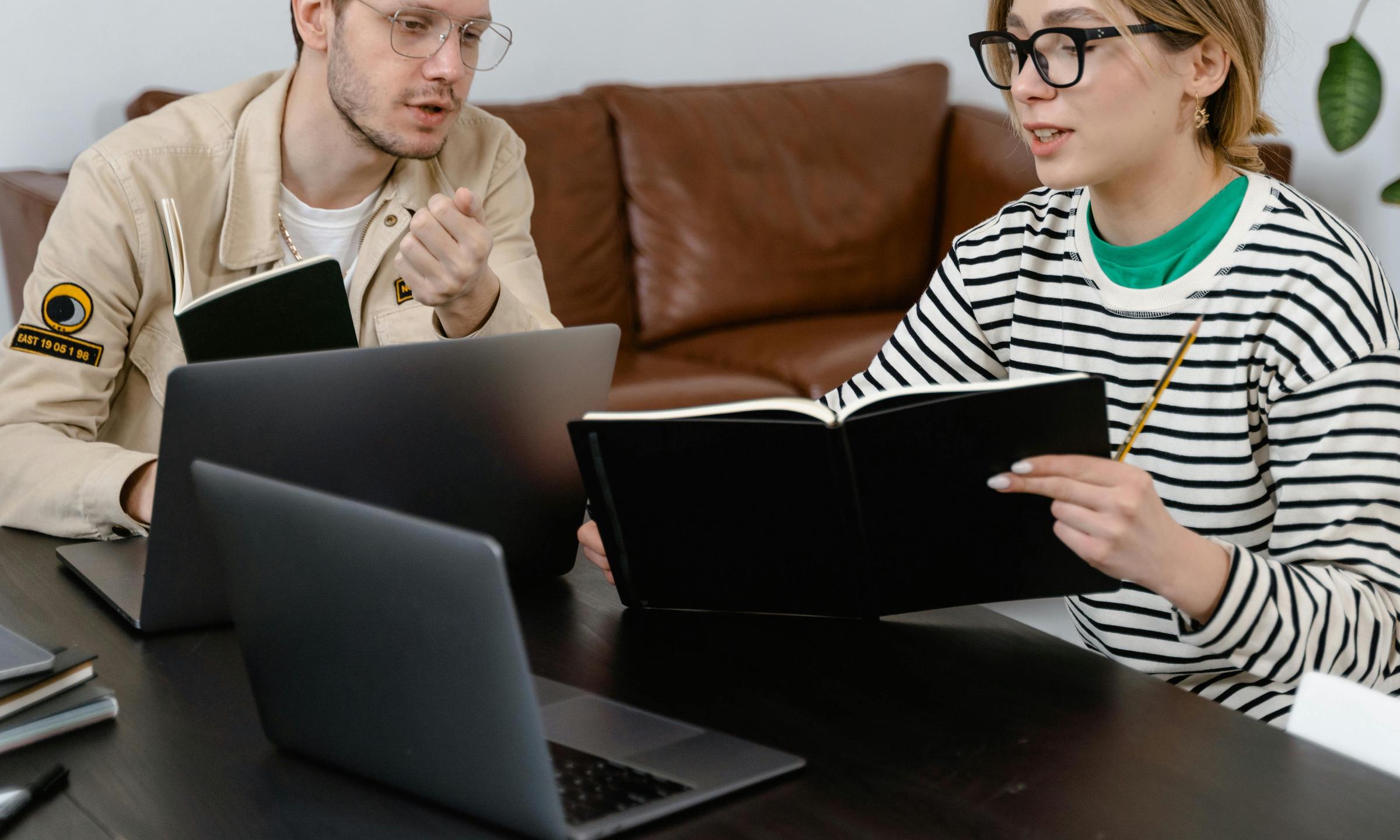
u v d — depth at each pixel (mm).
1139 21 1158
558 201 2826
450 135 1716
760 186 3102
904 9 3674
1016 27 1230
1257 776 824
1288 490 1179
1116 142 1200
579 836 729
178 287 1131
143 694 921
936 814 775
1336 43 2836
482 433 1030
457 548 683
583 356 1063
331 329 1110
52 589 1101
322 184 1615
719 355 2914
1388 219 3371
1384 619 1064
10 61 2543
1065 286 1364
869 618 1062
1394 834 761
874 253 3242
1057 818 771
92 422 1435
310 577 761
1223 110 1247
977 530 1003
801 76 3562
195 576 993
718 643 1029
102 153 1503
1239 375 1234
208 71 2752
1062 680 964
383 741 779
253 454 933
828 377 2719
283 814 771
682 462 1002
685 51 3359
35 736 846
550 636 1045
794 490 997
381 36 1458
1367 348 1173
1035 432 950
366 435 969
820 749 856
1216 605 1000
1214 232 1255
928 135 3350
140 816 768
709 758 827
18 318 2340
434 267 1324
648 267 2986
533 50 3123
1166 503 1289
